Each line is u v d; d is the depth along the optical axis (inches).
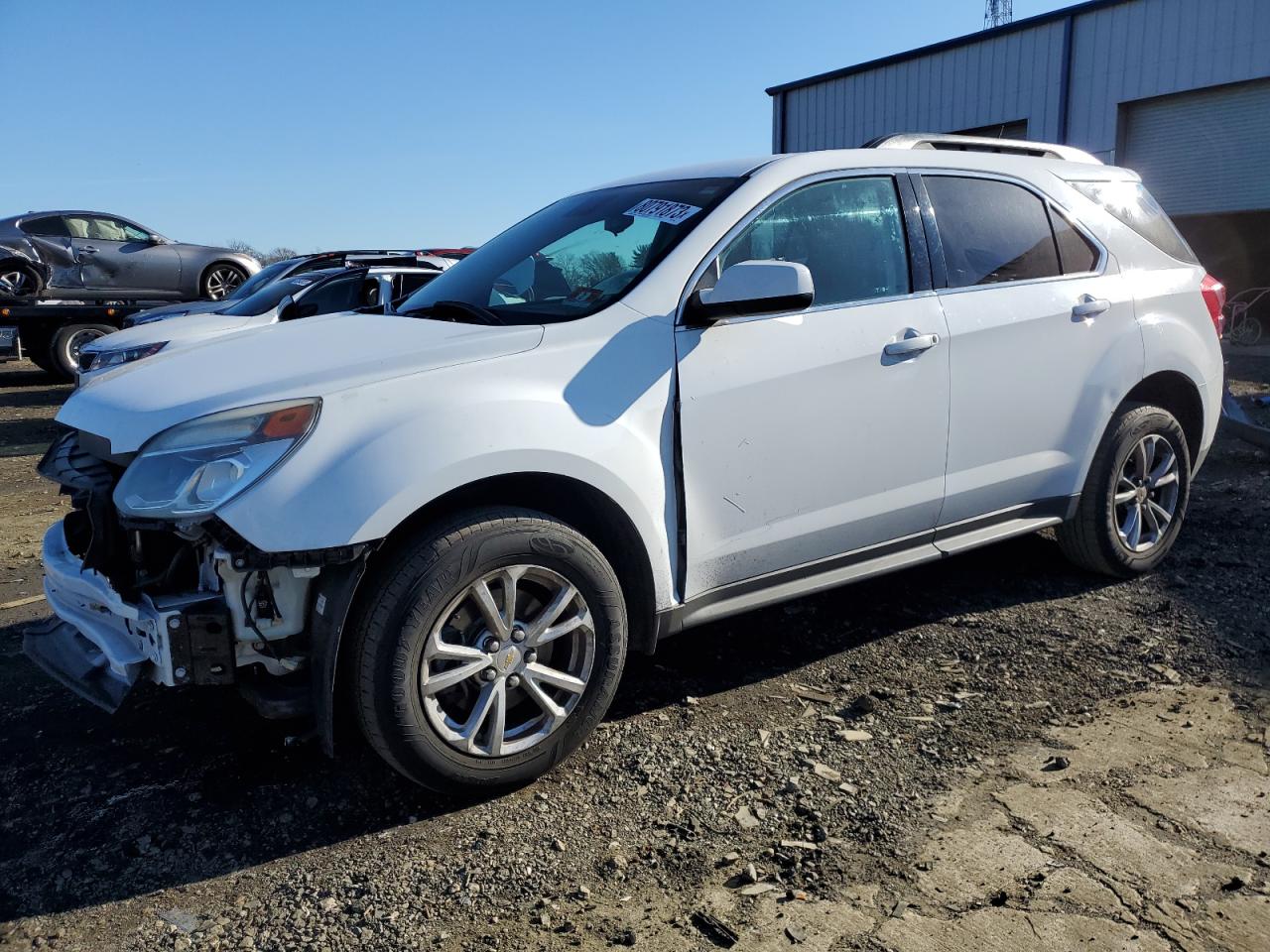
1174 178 756.0
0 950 92.4
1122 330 171.2
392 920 95.0
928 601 175.3
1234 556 195.9
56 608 122.5
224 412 105.3
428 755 108.7
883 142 162.6
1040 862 100.5
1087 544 177.3
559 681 116.6
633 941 90.8
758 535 133.5
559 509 123.0
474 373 113.3
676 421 124.5
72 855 107.1
